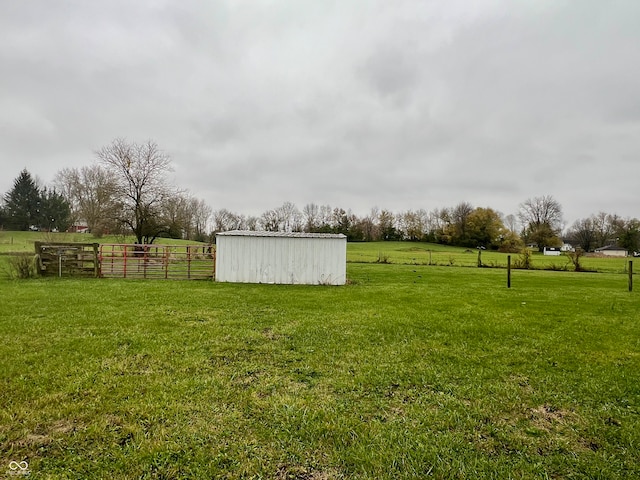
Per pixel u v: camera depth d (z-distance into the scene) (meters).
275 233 15.38
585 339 6.43
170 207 30.92
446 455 2.83
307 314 8.10
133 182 28.91
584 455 2.89
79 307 8.27
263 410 3.53
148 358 4.95
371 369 4.73
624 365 5.11
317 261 14.70
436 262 31.42
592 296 12.09
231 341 5.84
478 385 4.29
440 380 4.42
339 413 3.51
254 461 2.71
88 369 4.48
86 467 2.59
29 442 2.89
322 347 5.66
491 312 8.79
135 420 3.27
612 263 32.94
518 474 2.61
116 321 6.98
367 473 2.60
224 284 13.47
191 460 2.70
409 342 6.04
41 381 4.08
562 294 12.52
